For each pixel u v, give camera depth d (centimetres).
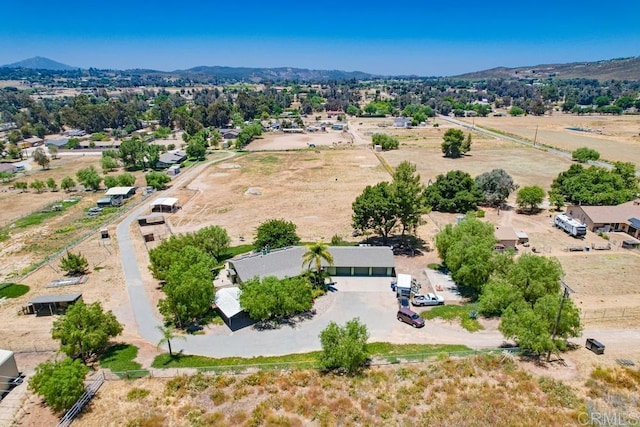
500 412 3403
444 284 6047
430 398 3606
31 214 10019
